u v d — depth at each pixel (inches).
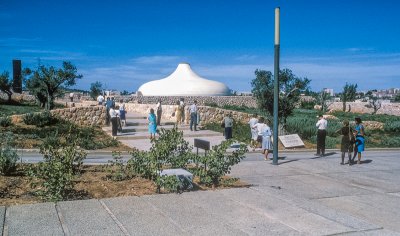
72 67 1328.7
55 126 817.5
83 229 221.9
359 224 249.9
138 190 319.0
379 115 2053.4
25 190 307.9
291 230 232.8
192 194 309.9
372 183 401.4
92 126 901.8
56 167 297.6
